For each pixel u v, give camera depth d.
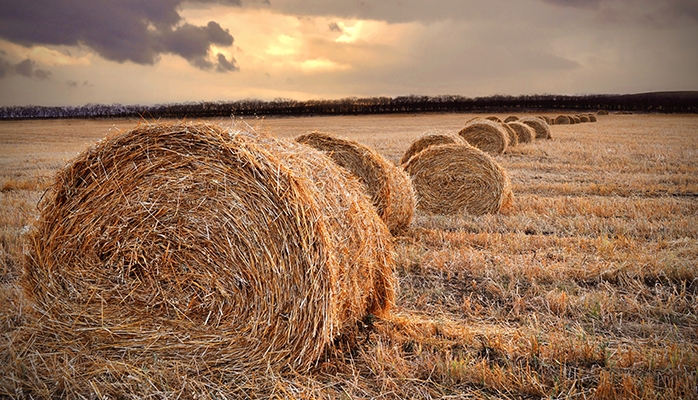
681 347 3.77
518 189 11.04
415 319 4.51
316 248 3.70
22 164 17.17
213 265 3.92
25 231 6.98
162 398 3.34
